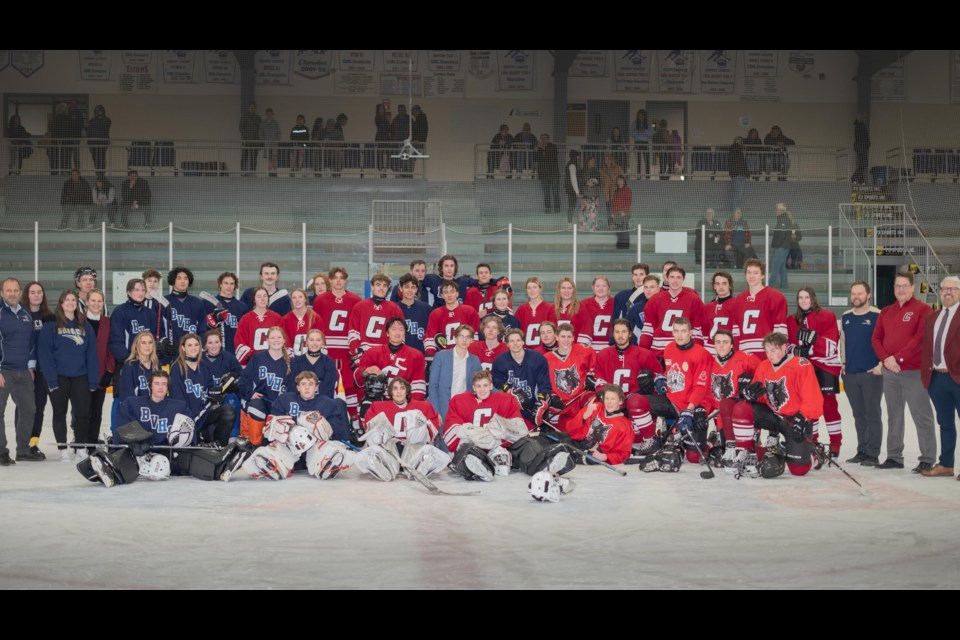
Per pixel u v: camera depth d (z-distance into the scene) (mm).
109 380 9148
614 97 24109
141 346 8086
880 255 21281
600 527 5562
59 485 7188
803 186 22422
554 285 20453
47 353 8469
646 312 9547
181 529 5508
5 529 5504
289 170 22109
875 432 8352
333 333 9930
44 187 21359
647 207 21984
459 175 23781
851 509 6160
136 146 22203
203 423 8180
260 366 8516
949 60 24391
